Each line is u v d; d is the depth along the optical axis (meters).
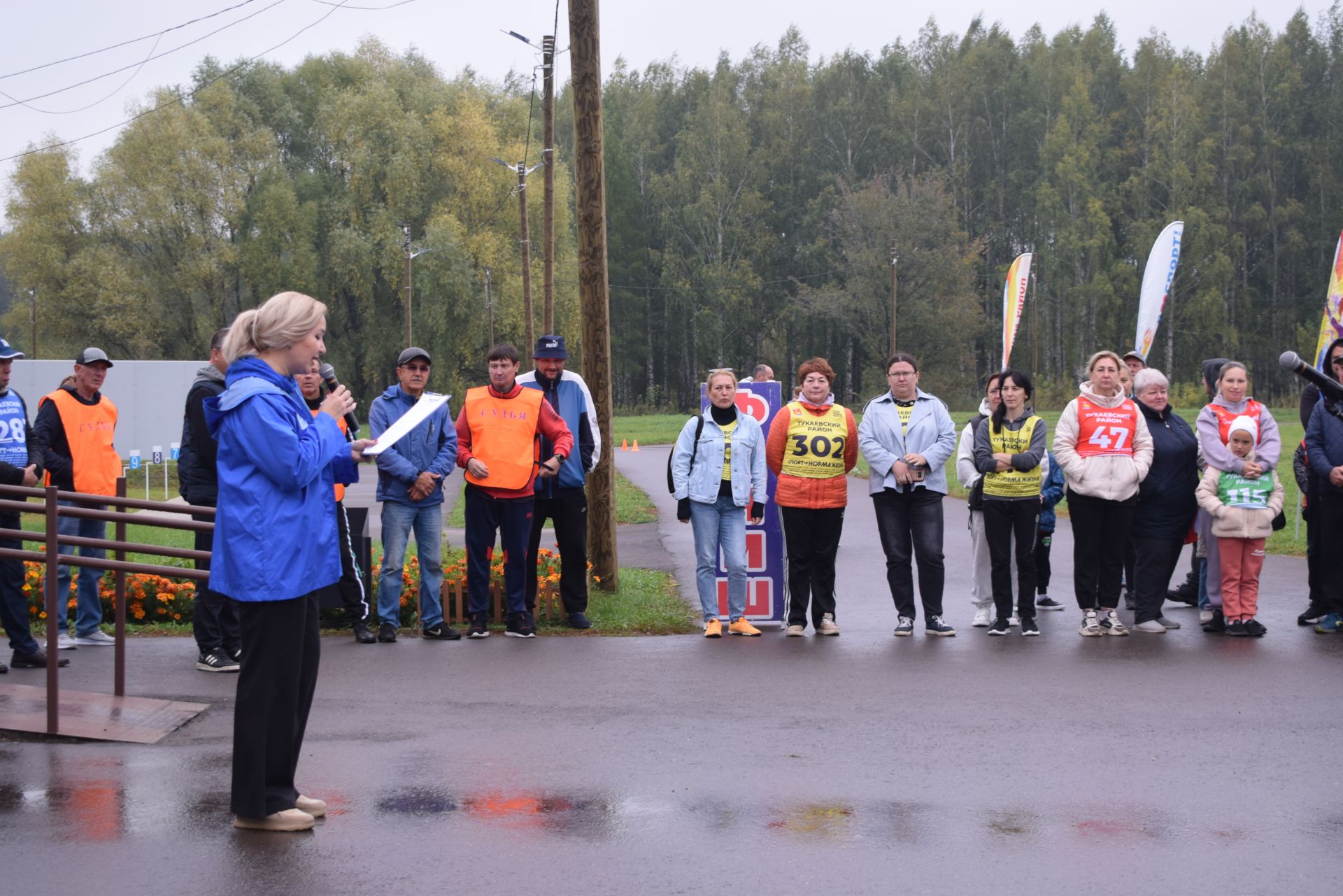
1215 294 63.97
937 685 7.09
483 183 50.03
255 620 4.51
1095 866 4.29
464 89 52.72
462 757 5.63
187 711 6.38
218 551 4.47
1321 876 4.20
